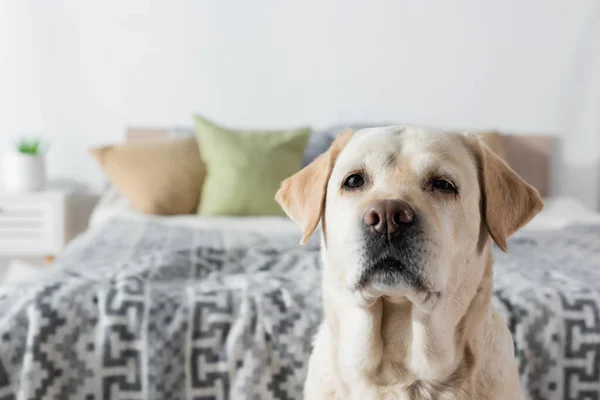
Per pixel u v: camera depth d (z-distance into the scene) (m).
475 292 1.20
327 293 1.28
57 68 4.18
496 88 4.31
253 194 3.38
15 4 4.11
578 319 1.83
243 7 4.18
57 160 4.29
